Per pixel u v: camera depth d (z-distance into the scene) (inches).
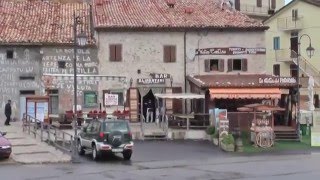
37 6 2284.7
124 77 2006.6
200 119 1868.8
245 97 1907.0
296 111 1884.8
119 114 1820.9
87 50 2022.6
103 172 1047.0
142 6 2281.0
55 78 1951.3
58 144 1460.4
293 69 2770.7
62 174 1015.0
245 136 1723.7
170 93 2010.3
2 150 1214.3
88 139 1326.3
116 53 2042.3
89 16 2235.5
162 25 2047.2
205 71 2084.2
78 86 1988.2
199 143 1663.4
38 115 1710.1
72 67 2006.6
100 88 2003.0
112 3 2304.4
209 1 2427.4
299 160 1290.6
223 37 2097.7
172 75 2068.2
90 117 1782.7
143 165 1177.4
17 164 1179.3
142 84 2034.9
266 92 1916.8
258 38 2114.9
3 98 1975.9
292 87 1947.6
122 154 1371.8
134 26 2028.8
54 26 2106.3
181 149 1517.0
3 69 1975.9
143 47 2055.9
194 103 2037.4
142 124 1827.0
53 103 1973.4
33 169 1095.0
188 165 1180.5
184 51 2073.1
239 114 1736.0
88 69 2021.4
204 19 2142.0
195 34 2085.4
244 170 1082.7
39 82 1990.7
